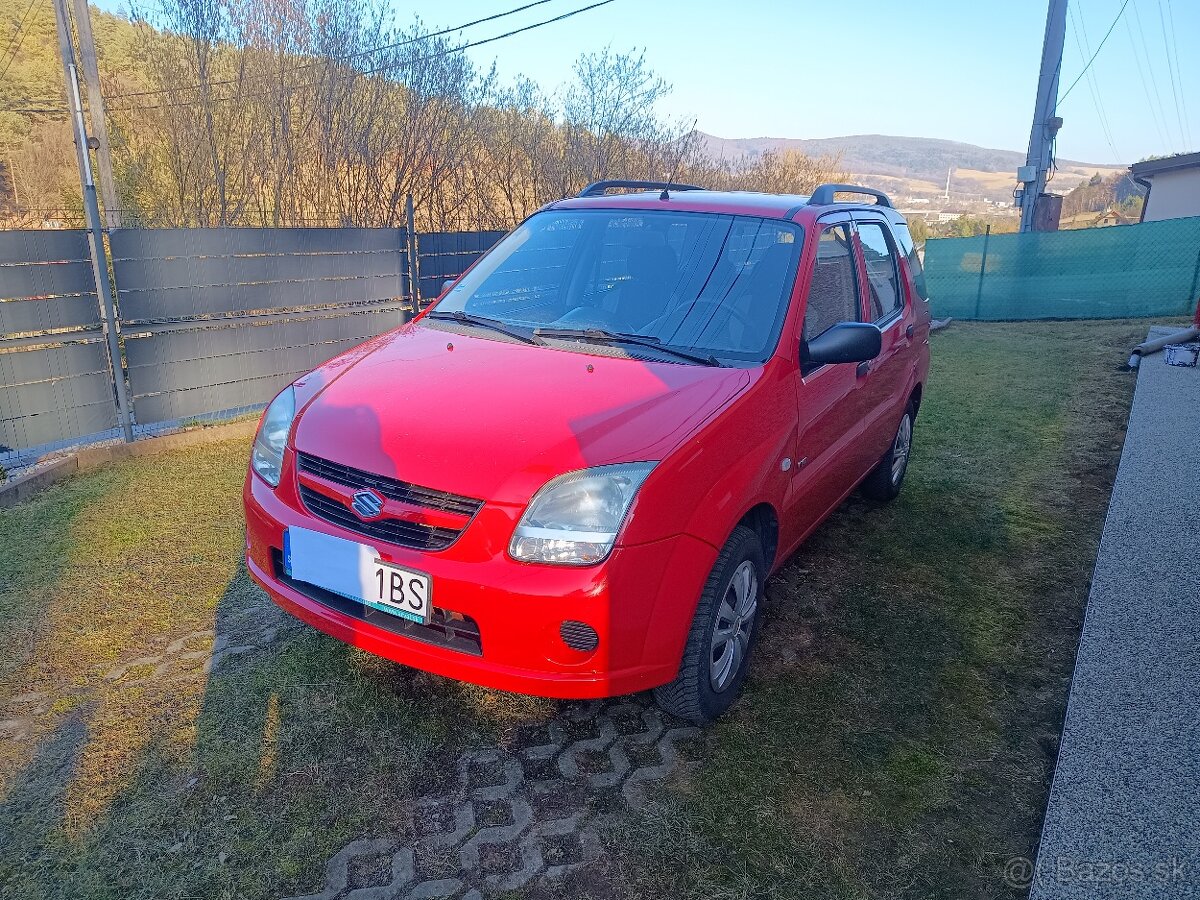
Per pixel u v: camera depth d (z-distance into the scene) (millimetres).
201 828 2209
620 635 2254
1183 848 2105
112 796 2311
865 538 4328
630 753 2586
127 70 14195
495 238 8844
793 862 2176
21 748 2492
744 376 2771
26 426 5141
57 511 4367
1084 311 13820
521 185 17000
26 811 2244
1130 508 4438
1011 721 2818
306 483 2541
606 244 3523
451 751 2559
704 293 3199
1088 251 13609
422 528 2309
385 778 2430
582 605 2186
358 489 2398
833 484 3549
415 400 2607
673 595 2334
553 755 2561
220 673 2902
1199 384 7535
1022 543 4309
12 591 3451
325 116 14172
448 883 2070
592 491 2229
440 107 14820
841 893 2080
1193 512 4379
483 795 2383
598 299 3326
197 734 2580
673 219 3529
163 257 5707
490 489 2229
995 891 2100
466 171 15961
